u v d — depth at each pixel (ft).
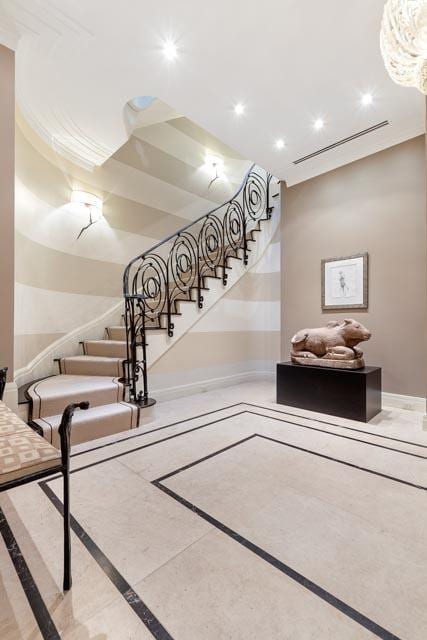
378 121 10.25
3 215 6.88
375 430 8.38
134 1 6.42
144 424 8.89
